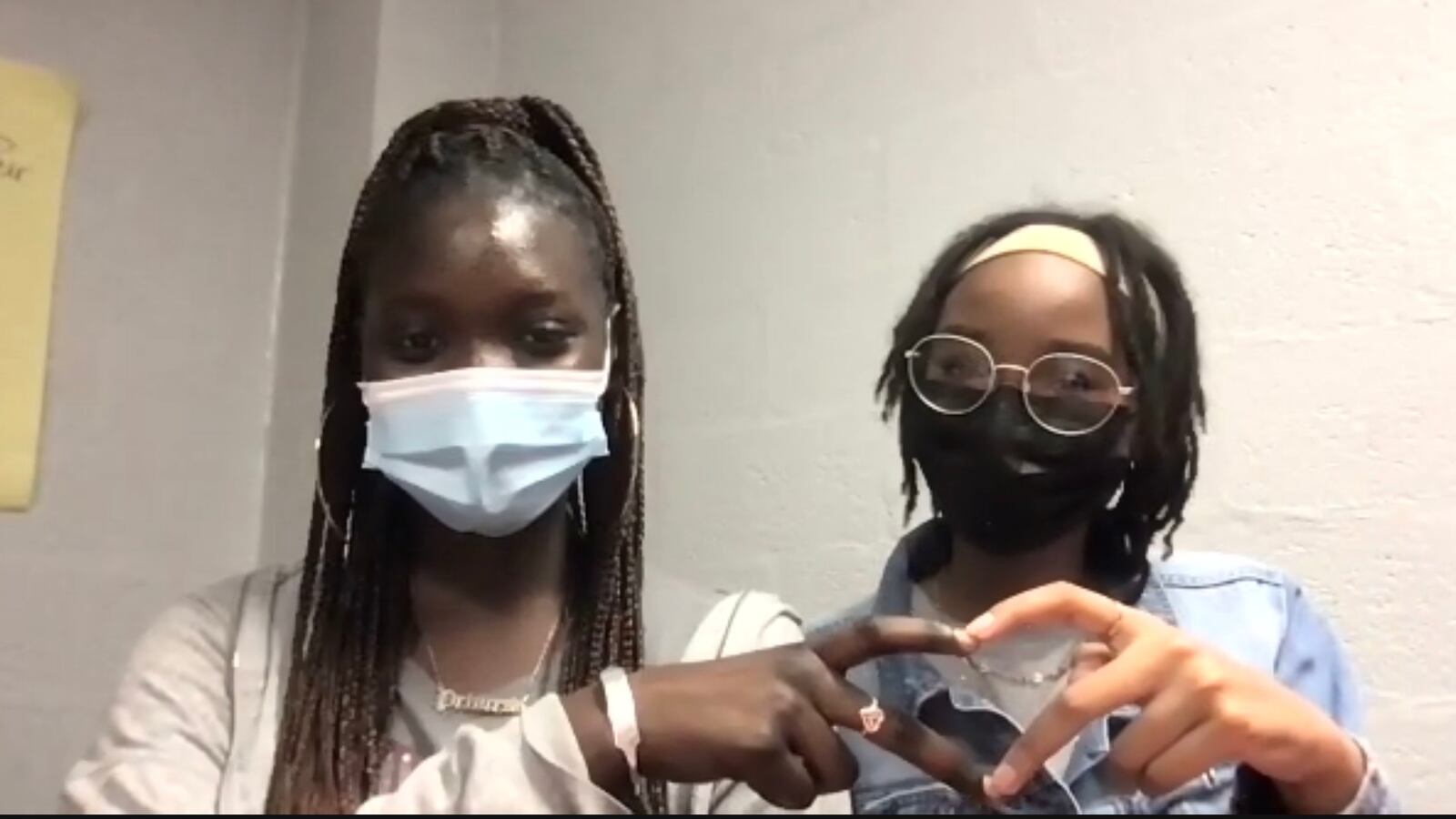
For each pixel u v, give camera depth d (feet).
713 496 4.40
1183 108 3.66
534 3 5.47
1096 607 2.29
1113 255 2.85
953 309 2.87
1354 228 3.35
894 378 3.15
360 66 5.07
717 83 4.76
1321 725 2.24
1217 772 2.37
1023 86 3.96
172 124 4.94
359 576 2.82
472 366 2.70
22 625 4.33
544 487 2.73
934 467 2.82
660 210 4.84
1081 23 3.88
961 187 4.02
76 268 4.61
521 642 2.79
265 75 5.24
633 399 2.97
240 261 5.05
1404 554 3.16
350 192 4.94
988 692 2.46
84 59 4.74
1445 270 3.22
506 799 2.10
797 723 2.17
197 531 4.79
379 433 2.76
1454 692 3.06
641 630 2.79
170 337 4.82
